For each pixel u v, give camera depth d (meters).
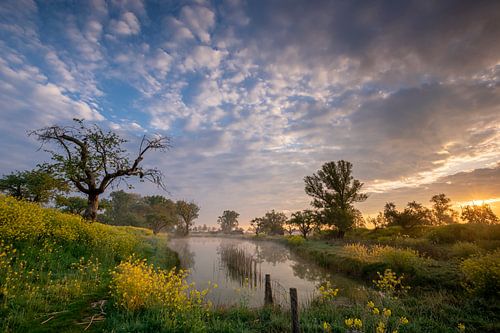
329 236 38.44
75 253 11.75
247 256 24.55
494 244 16.33
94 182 20.02
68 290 7.98
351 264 16.36
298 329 5.96
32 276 8.06
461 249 15.44
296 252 29.28
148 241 24.23
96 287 8.81
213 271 18.31
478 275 8.83
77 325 6.12
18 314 6.14
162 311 6.80
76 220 14.62
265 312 7.84
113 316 6.61
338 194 37.59
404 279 12.05
